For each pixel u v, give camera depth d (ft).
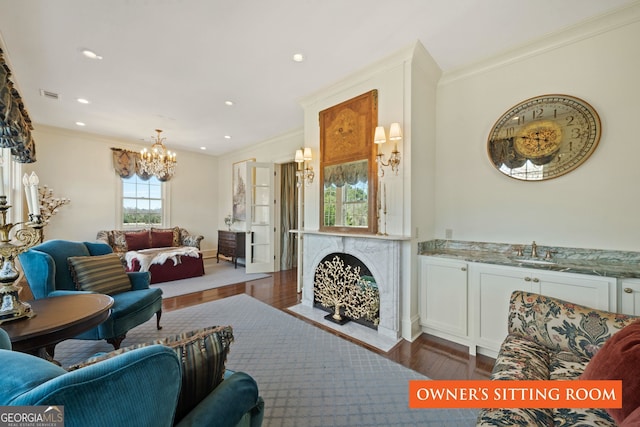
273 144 17.85
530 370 4.02
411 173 8.21
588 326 4.56
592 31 6.89
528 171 7.85
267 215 18.02
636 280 5.35
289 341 8.13
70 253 8.11
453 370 6.60
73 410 1.61
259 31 7.20
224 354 3.11
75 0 6.05
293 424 4.93
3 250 4.78
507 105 8.23
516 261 6.93
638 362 3.12
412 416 5.14
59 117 13.75
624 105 6.57
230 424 2.68
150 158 15.66
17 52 8.02
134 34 7.30
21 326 4.62
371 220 8.90
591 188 6.98
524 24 6.96
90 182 17.08
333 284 10.14
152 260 14.64
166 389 2.11
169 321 9.58
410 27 7.07
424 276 8.43
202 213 22.54
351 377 6.33
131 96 11.21
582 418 3.22
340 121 10.01
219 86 10.34
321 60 8.59
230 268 18.86
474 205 8.87
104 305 5.71
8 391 1.67
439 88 9.63
